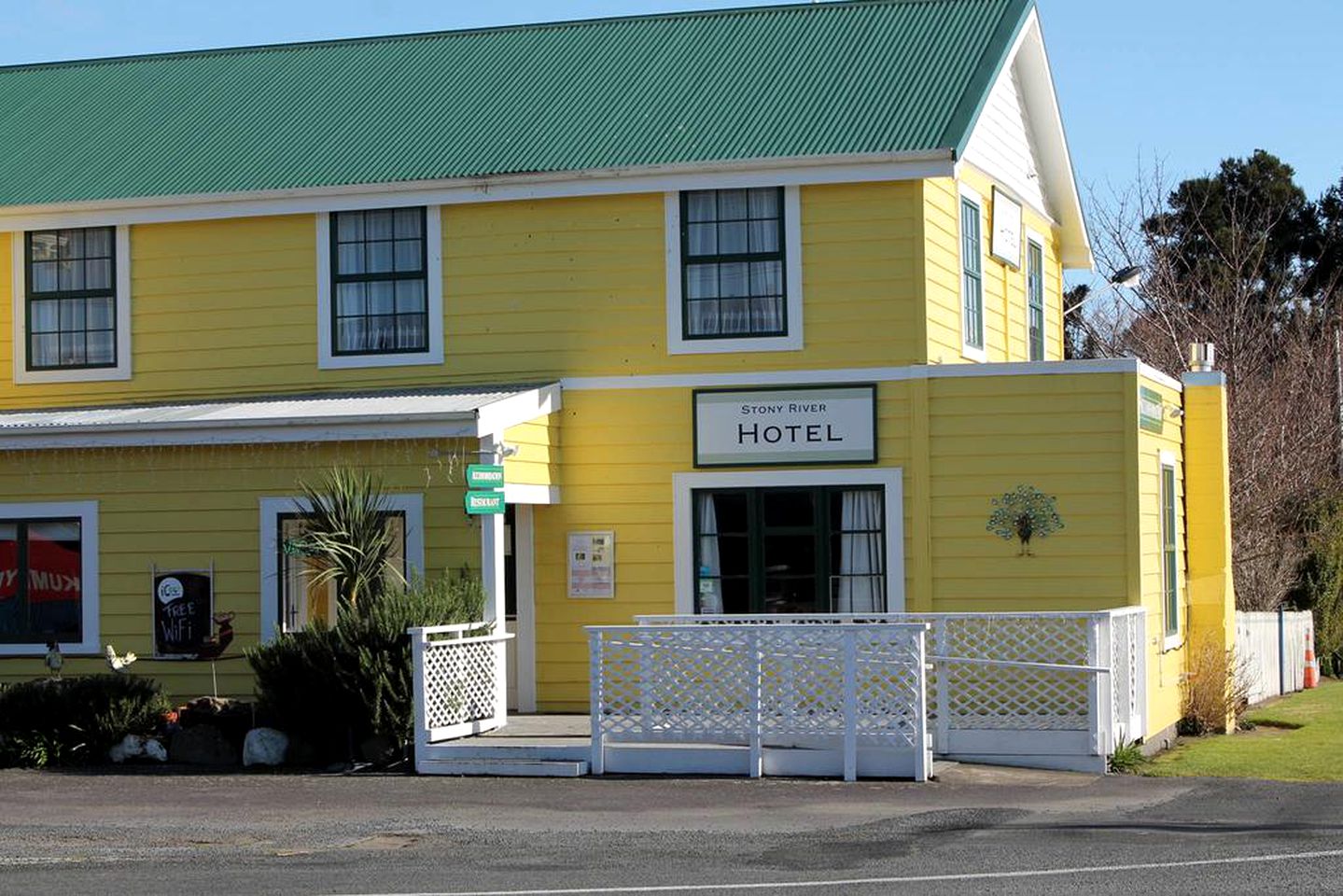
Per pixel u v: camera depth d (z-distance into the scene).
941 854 12.12
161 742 18.23
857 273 19.89
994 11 22.33
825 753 16.50
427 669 17.27
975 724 17.48
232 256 21.47
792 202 20.03
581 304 20.52
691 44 23.08
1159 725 20.33
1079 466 19.27
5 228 21.84
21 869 12.05
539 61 23.42
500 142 21.22
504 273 20.73
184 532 19.70
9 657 20.11
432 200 20.66
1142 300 41.97
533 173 20.28
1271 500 33.72
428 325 20.88
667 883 11.12
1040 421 19.38
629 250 20.44
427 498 18.97
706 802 14.95
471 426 18.38
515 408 19.17
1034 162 25.28
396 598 17.64
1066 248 27.17
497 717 18.44
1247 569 32.28
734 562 20.06
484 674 18.20
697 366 20.20
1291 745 20.59
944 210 20.62
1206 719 21.92
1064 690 18.52
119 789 16.22
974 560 19.47
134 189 21.50
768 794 15.37
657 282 20.34
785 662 16.59
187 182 21.47
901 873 11.41
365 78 23.86
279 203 21.09
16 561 20.19
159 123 23.47
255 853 12.60
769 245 20.14
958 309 21.06
